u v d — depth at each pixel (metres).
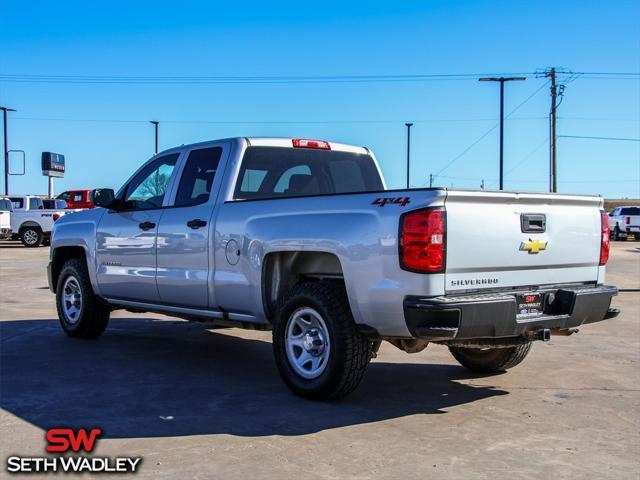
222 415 5.11
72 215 8.45
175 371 6.57
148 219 7.09
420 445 4.51
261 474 3.97
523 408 5.45
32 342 8.01
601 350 7.93
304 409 5.30
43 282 14.92
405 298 4.86
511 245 5.18
